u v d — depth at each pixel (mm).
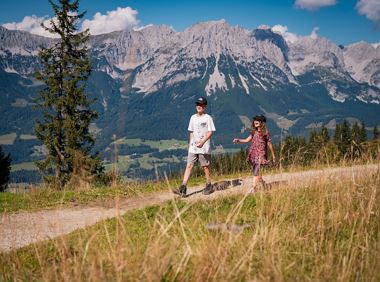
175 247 5184
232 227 5676
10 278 5441
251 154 11047
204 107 11391
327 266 4914
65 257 5367
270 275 4664
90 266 4828
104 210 10711
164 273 4625
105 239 6727
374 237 6289
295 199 8266
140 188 13078
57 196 12484
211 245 5023
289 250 5660
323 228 6363
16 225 9039
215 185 12914
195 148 11398
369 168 9086
